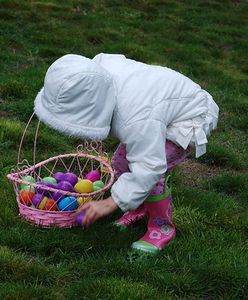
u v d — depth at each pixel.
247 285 3.30
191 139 3.37
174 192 4.40
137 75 3.34
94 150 4.77
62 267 3.31
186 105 3.38
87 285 3.12
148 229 3.66
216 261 3.46
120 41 9.49
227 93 7.82
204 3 13.51
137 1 12.45
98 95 3.08
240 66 9.48
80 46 8.84
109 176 4.30
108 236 3.63
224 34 11.43
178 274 3.36
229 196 4.71
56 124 3.06
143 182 3.21
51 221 3.64
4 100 6.24
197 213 4.12
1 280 3.17
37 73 7.08
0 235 3.54
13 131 5.20
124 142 3.26
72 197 3.71
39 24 9.51
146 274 3.30
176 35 10.62
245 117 6.75
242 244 3.79
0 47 8.12
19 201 3.74
